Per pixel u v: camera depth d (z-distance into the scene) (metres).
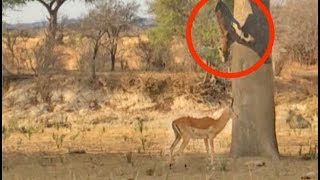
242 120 13.02
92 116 29.64
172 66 33.41
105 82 31.80
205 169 11.55
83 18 35.41
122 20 35.81
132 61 35.78
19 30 35.53
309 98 29.98
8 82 32.12
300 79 32.56
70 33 35.62
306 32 34.94
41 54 32.41
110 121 29.09
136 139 20.09
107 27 35.19
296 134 21.00
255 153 12.95
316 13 35.00
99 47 34.75
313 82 31.66
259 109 12.97
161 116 29.62
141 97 31.03
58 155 14.79
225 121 11.09
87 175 11.27
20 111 30.08
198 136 11.24
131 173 11.37
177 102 30.72
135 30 37.75
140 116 29.64
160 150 15.70
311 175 10.80
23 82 32.00
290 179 10.62
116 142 19.17
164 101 30.88
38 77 31.59
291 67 34.75
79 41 34.94
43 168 12.32
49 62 32.31
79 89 31.39
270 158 12.75
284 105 29.88
